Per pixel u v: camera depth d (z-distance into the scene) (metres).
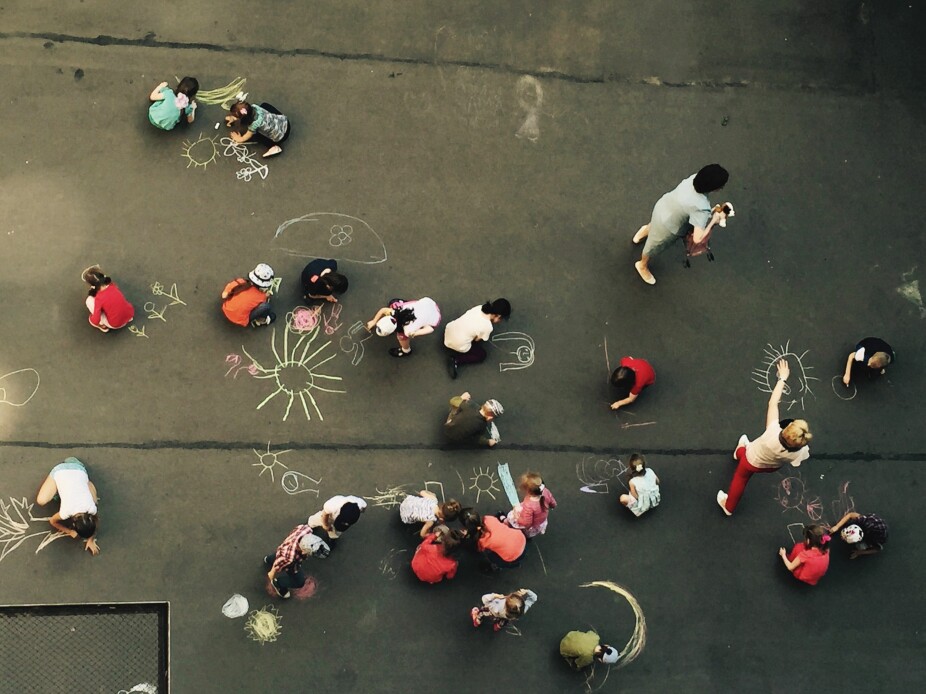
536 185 10.23
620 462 9.63
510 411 9.64
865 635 9.48
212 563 9.11
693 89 10.63
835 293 10.21
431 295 9.84
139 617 9.02
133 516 9.11
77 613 8.97
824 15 10.89
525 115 10.41
